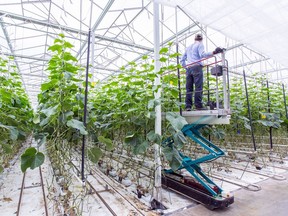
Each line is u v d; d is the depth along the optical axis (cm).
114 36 709
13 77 356
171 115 225
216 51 245
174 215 218
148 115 231
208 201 230
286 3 282
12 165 436
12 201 253
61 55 193
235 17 322
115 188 290
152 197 241
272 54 481
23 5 525
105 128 328
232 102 456
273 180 344
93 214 220
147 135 234
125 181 327
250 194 280
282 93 530
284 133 562
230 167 428
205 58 265
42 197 264
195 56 295
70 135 239
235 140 536
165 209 231
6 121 255
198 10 304
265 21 332
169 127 245
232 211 228
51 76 200
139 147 234
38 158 179
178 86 288
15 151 491
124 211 227
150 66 254
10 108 278
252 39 399
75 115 249
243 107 452
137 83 259
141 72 259
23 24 623
